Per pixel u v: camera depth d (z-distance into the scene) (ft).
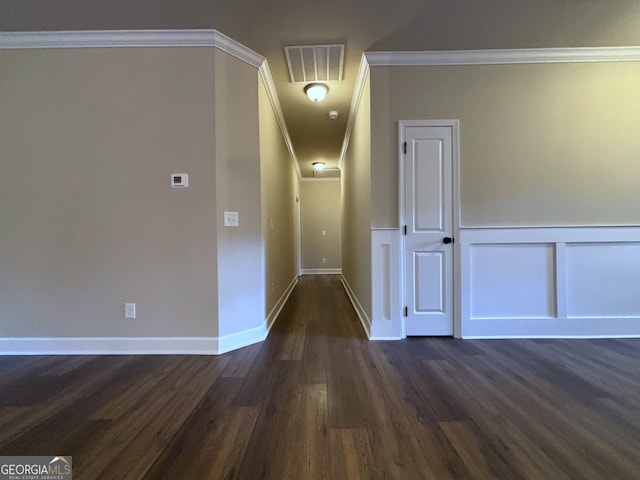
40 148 8.45
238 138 9.09
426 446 4.60
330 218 26.68
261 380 6.82
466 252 9.46
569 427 5.05
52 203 8.45
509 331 9.50
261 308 9.67
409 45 8.86
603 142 9.38
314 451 4.52
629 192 9.37
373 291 9.48
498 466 4.19
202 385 6.61
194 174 8.46
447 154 9.44
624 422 5.17
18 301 8.50
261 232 9.71
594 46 9.03
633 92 9.35
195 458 4.40
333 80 10.82
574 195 9.40
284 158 15.65
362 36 8.45
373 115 9.38
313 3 7.23
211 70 8.41
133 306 8.52
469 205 9.45
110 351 8.50
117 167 8.45
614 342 9.02
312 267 26.73
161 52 8.43
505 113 9.40
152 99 8.43
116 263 8.50
